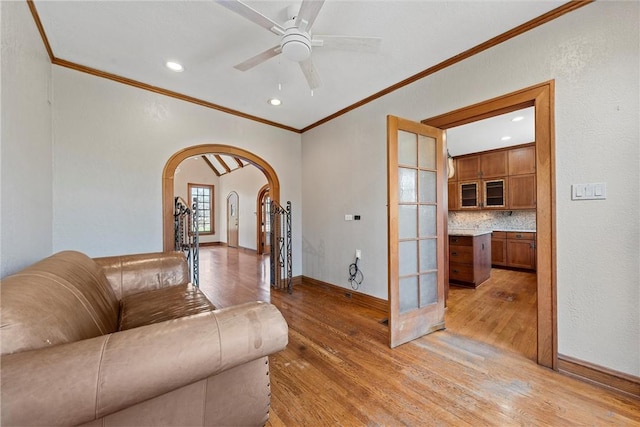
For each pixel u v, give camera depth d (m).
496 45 2.19
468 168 5.98
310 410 1.56
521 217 5.64
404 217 2.45
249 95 3.25
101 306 1.56
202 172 9.83
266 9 1.87
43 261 1.42
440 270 2.64
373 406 1.59
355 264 3.54
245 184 8.57
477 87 2.30
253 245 8.21
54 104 2.47
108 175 2.76
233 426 1.13
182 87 3.04
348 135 3.64
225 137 3.64
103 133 2.73
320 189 4.12
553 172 1.89
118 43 2.25
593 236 1.75
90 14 1.91
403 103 2.93
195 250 3.32
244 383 1.15
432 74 2.64
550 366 1.93
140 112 2.95
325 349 2.26
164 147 3.11
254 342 1.01
